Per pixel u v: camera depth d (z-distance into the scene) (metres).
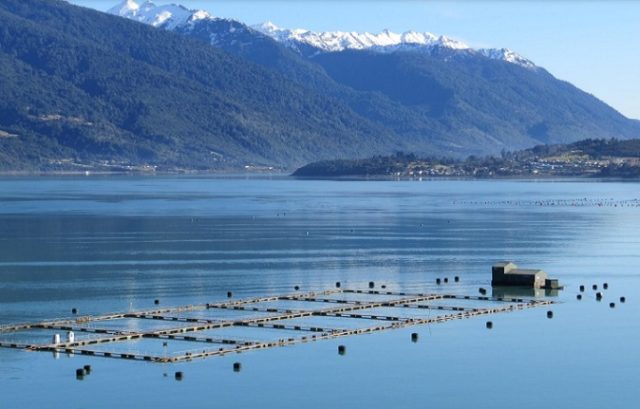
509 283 169.38
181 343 127.56
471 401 106.62
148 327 136.12
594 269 188.00
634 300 156.25
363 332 133.75
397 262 198.25
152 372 114.94
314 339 129.62
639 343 128.62
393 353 123.38
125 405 104.75
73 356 120.88
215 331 134.62
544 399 107.19
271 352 123.38
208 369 116.19
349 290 165.50
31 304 153.12
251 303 154.25
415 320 140.50
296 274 182.50
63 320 140.38
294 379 113.00
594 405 105.56
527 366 118.44
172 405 104.88
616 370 116.94
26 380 112.12
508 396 108.06
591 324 139.12
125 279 175.88
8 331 133.75
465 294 162.12
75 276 179.12
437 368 117.50
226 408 104.12
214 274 182.00
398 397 107.62
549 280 168.12
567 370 116.88
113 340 128.62
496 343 128.62
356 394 108.44
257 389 109.62
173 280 175.00
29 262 196.38
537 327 137.25
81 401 105.88
